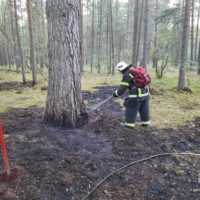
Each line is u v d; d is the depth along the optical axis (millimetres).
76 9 5336
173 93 11391
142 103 6031
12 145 4797
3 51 29828
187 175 4336
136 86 5672
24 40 24594
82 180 3930
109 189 3820
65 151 4711
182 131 6211
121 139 5398
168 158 4836
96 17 33844
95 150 4863
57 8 5191
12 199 3412
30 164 4191
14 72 21234
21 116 6625
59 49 5316
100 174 4145
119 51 30141
